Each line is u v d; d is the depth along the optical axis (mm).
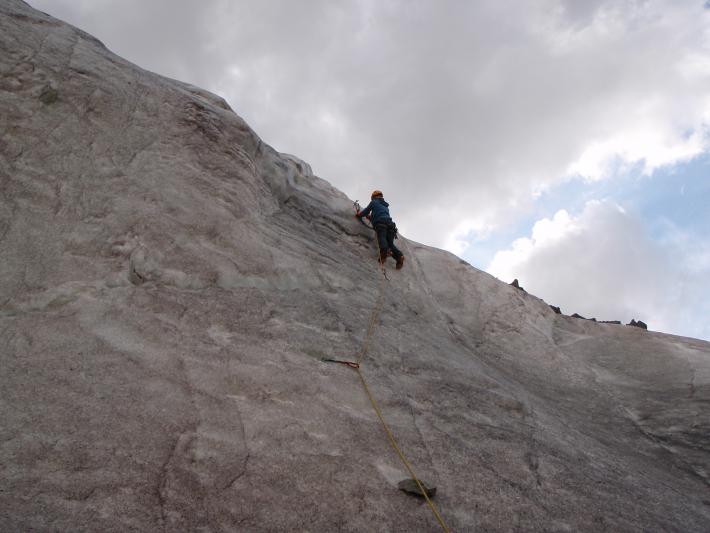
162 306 4102
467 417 4402
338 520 2803
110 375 3289
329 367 4250
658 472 5273
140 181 5102
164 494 2588
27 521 2207
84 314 3744
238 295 4609
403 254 8742
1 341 3303
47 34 5879
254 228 5539
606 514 3691
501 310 8797
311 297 5195
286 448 3209
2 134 4691
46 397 2971
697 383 7434
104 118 5465
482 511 3262
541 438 4598
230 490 2754
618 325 9617
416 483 3188
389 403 4094
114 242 4422
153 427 2994
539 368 7668
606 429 6336
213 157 5984
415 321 6480
